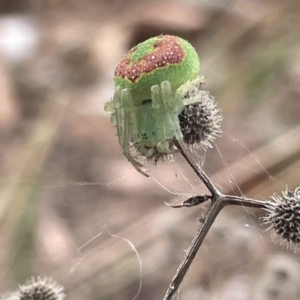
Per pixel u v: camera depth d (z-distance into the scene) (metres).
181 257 0.15
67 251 0.15
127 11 0.22
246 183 0.14
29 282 0.14
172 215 0.15
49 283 0.13
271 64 0.17
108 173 0.17
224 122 0.16
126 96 0.11
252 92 0.17
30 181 0.16
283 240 0.11
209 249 0.14
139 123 0.11
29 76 0.20
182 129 0.11
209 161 0.16
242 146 0.16
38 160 0.16
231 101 0.17
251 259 0.14
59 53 0.21
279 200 0.11
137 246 0.15
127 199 0.16
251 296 0.13
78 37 0.21
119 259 0.15
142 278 0.15
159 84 0.11
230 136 0.16
